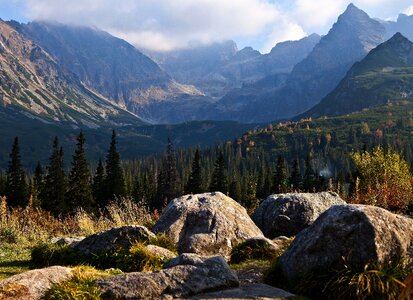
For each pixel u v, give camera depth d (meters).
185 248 13.13
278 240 14.44
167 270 8.42
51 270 8.41
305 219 16.50
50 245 13.49
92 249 12.70
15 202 63.84
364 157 27.75
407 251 8.73
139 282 7.98
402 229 8.89
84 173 63.91
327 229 8.91
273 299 7.73
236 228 14.10
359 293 7.76
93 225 20.48
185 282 8.23
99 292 7.73
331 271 8.45
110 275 8.98
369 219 8.62
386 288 7.64
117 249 12.30
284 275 9.41
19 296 7.46
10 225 18.91
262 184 97.94
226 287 8.55
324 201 17.33
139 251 11.39
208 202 14.92
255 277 10.21
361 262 8.35
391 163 26.27
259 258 12.24
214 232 13.66
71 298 7.38
